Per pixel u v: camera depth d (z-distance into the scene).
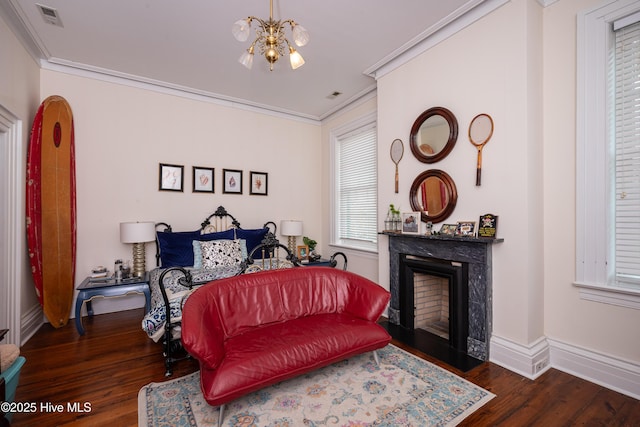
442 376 2.09
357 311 2.37
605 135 1.96
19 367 1.58
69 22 2.51
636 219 1.90
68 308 3.08
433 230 2.74
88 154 3.36
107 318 3.29
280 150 4.70
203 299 1.97
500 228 2.25
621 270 1.96
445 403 1.79
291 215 4.80
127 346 2.58
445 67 2.64
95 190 3.39
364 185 4.19
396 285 3.07
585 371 2.04
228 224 4.25
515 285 2.17
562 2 2.16
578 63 2.06
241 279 2.30
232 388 1.54
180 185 3.88
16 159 2.60
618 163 1.97
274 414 1.69
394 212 3.13
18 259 2.56
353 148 4.41
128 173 3.57
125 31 2.64
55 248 2.94
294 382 2.01
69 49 2.94
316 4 2.29
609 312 1.97
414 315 2.95
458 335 2.47
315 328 2.10
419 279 3.00
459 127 2.53
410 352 2.47
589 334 2.05
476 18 2.39
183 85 3.76
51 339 2.71
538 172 2.20
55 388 1.94
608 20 1.95
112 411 1.72
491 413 1.70
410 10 2.38
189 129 3.97
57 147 2.97
